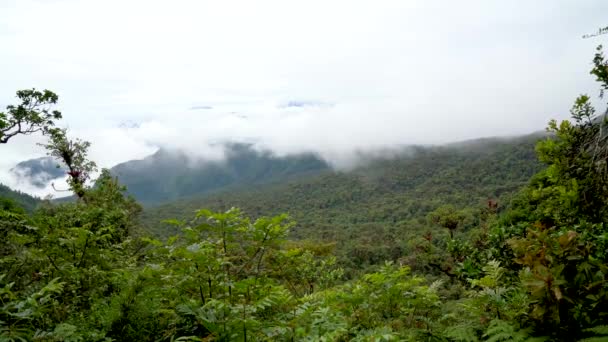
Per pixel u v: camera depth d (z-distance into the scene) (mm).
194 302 3340
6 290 2910
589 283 2615
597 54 4516
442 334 3400
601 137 4566
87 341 2900
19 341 2736
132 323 3178
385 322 3953
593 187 4391
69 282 3762
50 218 4773
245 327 2977
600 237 3609
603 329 2256
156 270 3408
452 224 14375
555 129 5098
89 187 15266
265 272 3883
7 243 4277
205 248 3461
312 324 3287
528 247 2936
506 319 3156
